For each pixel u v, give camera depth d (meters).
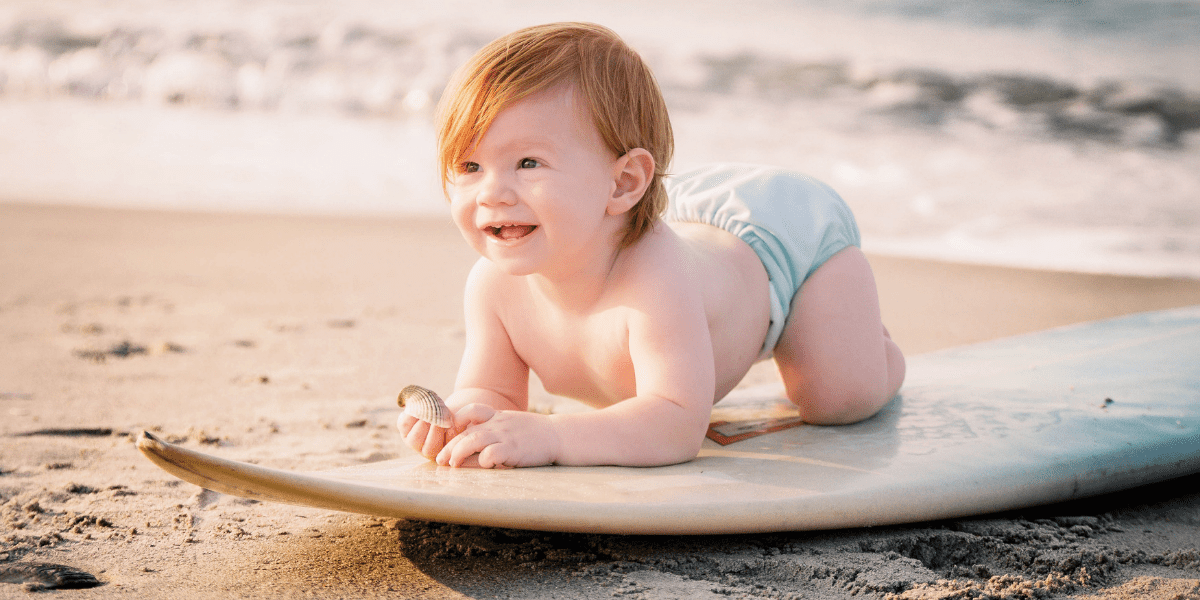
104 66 10.41
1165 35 11.48
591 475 1.96
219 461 1.58
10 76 10.23
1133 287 5.29
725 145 8.10
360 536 1.99
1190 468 2.32
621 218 2.03
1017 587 1.80
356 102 9.87
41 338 3.89
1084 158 8.00
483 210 1.86
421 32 11.22
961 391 2.79
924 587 1.78
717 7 12.84
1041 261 5.82
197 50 10.69
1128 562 1.96
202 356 3.71
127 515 2.10
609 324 2.07
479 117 1.82
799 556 1.89
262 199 7.18
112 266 5.32
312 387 3.31
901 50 11.04
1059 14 12.40
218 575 1.79
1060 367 3.04
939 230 6.43
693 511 1.83
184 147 8.55
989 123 8.91
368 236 6.27
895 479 2.04
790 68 10.45
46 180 7.41
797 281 2.41
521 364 2.27
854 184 7.32
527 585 1.76
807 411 2.48
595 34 1.94
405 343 3.99
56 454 2.54
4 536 1.95
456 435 2.03
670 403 2.03
